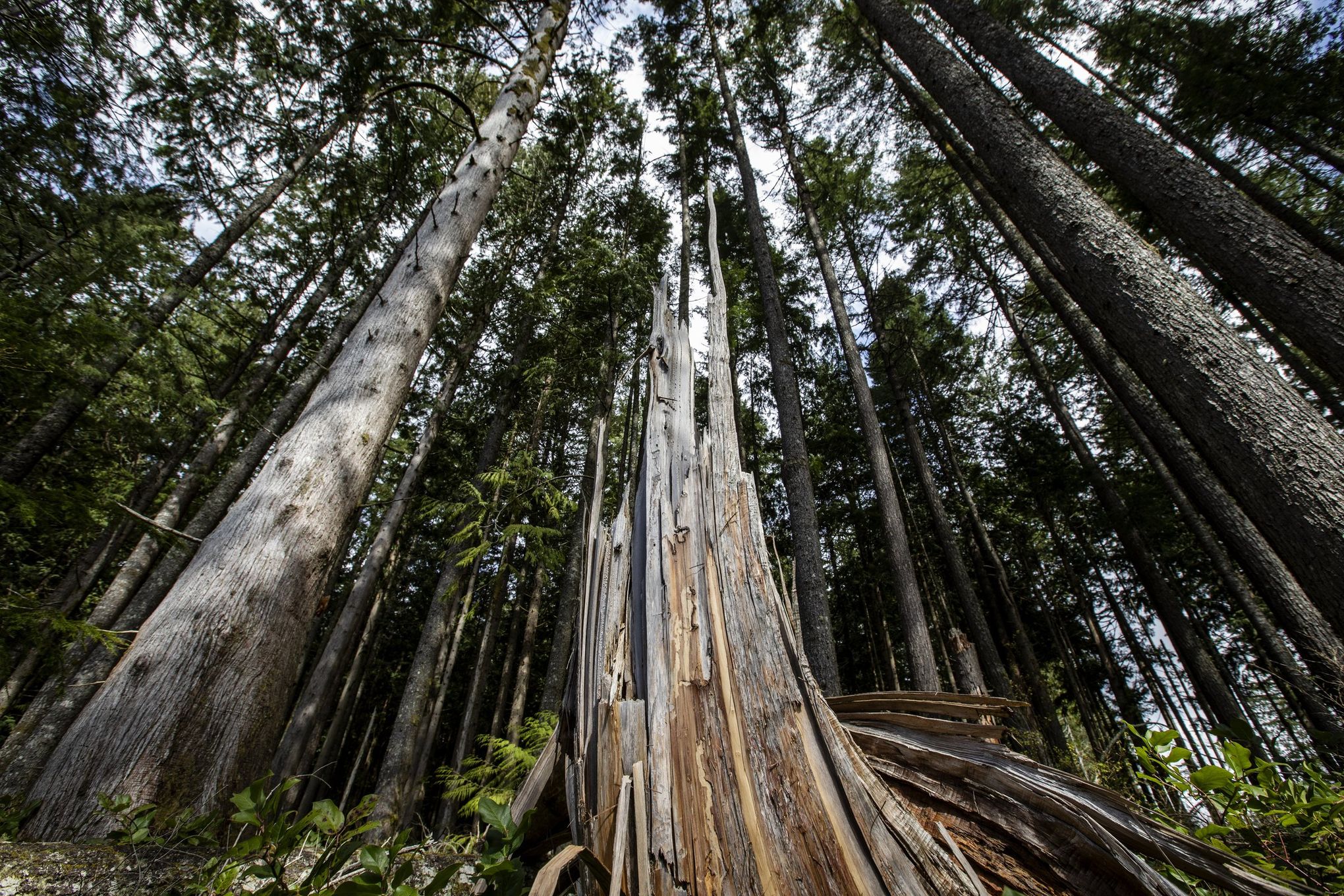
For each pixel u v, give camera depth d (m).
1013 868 1.20
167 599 2.20
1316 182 6.87
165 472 7.21
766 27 10.58
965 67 4.39
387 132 7.20
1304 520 2.11
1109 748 1.89
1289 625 4.36
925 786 1.39
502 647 15.11
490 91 9.04
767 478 14.09
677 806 1.26
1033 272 7.48
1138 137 3.41
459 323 10.22
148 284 5.25
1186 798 1.75
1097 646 12.48
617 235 10.83
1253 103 6.44
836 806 1.19
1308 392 7.27
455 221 4.04
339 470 2.77
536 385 9.52
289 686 2.32
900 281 12.09
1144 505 9.78
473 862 1.74
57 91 4.24
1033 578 14.23
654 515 1.99
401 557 12.49
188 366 6.60
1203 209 2.99
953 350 12.98
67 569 6.05
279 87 6.53
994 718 1.67
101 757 1.78
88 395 2.48
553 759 1.81
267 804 1.21
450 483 11.49
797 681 1.41
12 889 1.25
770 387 13.34
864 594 14.64
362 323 3.39
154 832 1.65
